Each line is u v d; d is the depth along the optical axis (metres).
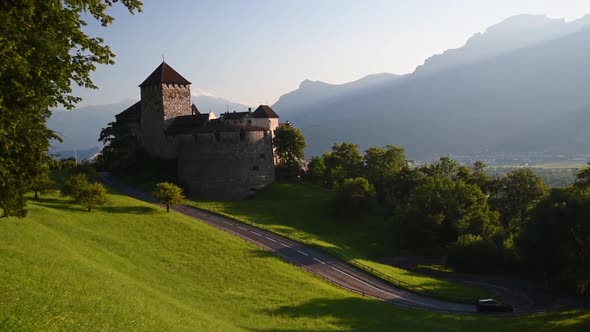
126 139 123.62
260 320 41.34
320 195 114.69
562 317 50.16
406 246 94.44
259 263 61.59
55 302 25.73
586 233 57.78
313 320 43.56
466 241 82.31
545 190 109.12
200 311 39.47
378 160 129.00
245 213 97.44
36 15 22.44
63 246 46.50
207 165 114.12
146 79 127.12
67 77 24.05
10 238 41.84
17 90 21.16
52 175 99.12
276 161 132.00
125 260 52.16
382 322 45.50
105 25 25.97
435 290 62.72
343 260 69.69
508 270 78.19
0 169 24.78
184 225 72.88
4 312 21.53
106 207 75.94
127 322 26.58
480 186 120.25
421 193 97.50
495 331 45.22
